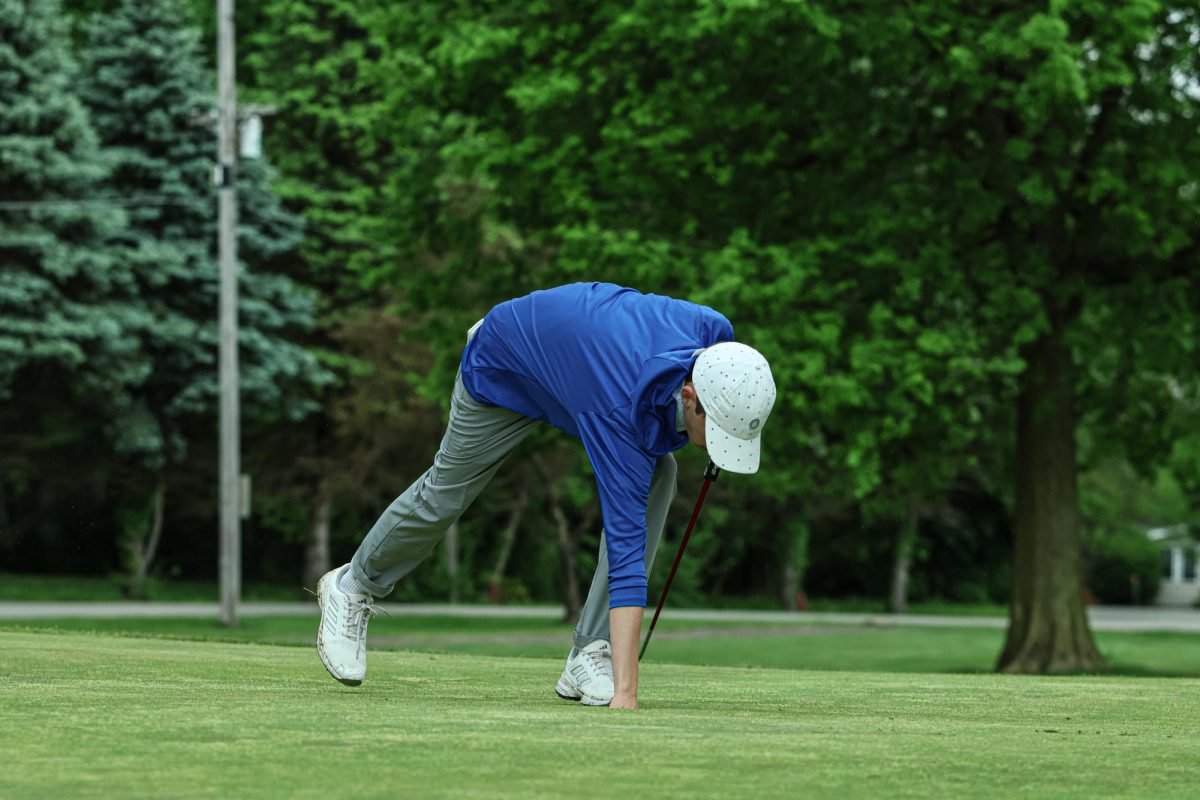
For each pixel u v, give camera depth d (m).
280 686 10.00
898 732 7.82
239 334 70.69
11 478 75.06
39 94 66.81
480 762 6.09
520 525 96.19
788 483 42.12
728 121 36.12
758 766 6.15
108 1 86.88
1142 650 59.31
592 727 7.52
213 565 95.44
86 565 89.44
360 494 78.94
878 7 33.66
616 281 36.06
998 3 34.97
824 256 36.75
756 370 8.34
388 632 57.44
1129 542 118.56
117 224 68.12
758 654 52.34
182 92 71.38
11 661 11.54
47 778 5.45
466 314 44.69
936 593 113.94
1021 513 40.72
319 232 77.81
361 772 5.75
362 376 75.25
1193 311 39.59
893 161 38.47
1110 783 5.94
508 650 46.56
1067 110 34.09
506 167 40.25
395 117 43.38
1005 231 38.72
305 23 78.75
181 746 6.45
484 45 37.66
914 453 41.28
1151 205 36.34
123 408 71.19
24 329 64.06
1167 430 43.75
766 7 31.47
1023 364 36.72
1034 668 39.91
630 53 37.66
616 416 8.55
